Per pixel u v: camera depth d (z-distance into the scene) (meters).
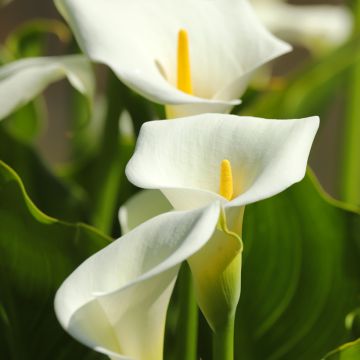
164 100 1.28
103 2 1.37
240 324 1.41
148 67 1.34
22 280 1.35
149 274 1.12
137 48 1.35
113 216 1.54
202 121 1.23
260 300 1.41
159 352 1.20
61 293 1.14
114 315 1.17
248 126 1.23
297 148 1.20
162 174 1.21
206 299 1.21
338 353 1.29
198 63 1.40
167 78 1.38
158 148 1.22
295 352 1.41
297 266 1.41
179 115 1.32
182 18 1.40
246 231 1.41
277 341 1.41
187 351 1.33
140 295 1.16
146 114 1.51
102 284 1.16
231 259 1.20
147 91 1.28
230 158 1.22
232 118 1.23
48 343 1.36
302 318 1.41
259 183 1.18
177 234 1.15
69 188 1.54
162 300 1.18
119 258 1.16
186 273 1.32
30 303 1.35
